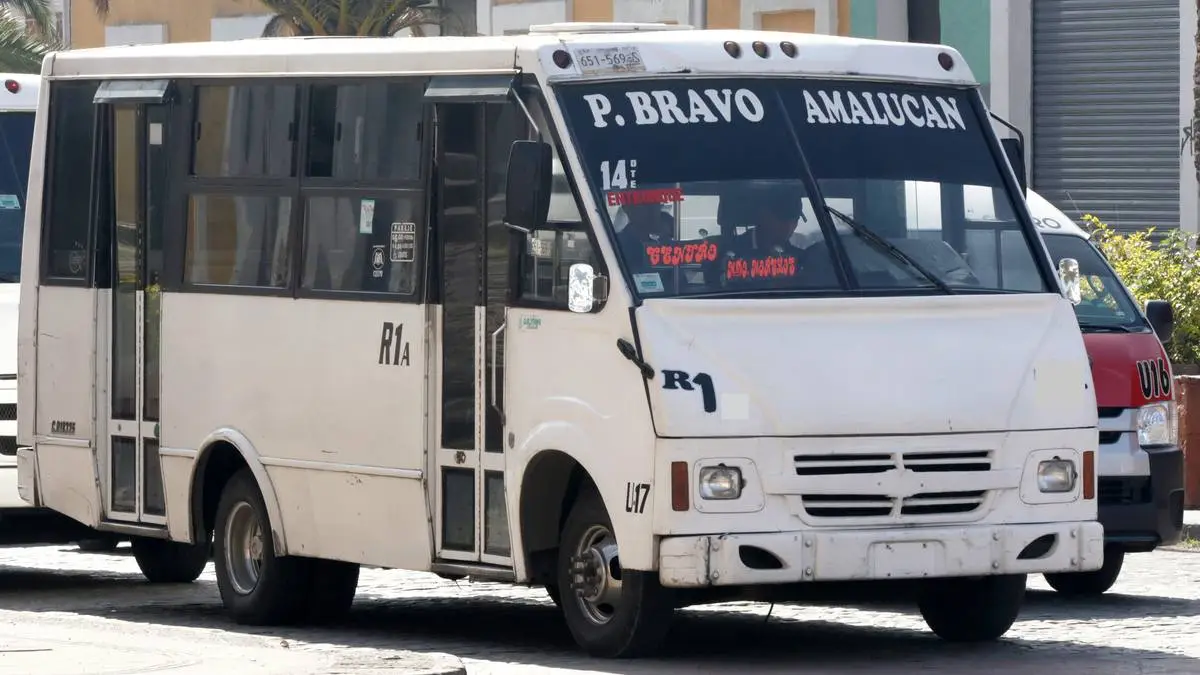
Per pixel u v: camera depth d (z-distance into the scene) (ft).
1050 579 127.75
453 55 104.58
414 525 106.63
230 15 296.71
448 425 104.78
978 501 97.60
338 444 110.42
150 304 122.21
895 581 98.73
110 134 125.29
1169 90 224.33
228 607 119.03
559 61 99.35
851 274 98.43
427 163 105.70
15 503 135.54
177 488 120.37
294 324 112.88
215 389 117.80
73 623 106.63
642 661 98.99
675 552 92.99
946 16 236.02
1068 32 230.48
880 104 102.89
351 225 110.11
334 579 117.08
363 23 266.57
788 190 99.19
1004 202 103.14
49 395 129.29
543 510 101.14
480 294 102.94
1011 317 99.35
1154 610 119.55
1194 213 220.43
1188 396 163.22
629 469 94.53
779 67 101.76
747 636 109.29
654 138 98.68
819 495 94.79
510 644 108.06
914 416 95.81
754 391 94.07
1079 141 230.68
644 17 256.73
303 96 113.19
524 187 95.45
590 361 96.53
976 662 99.55
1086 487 99.86
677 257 96.63
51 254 129.49
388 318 107.55
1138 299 171.94
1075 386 99.66
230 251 117.19
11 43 335.06
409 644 108.78
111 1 313.12
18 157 150.71
